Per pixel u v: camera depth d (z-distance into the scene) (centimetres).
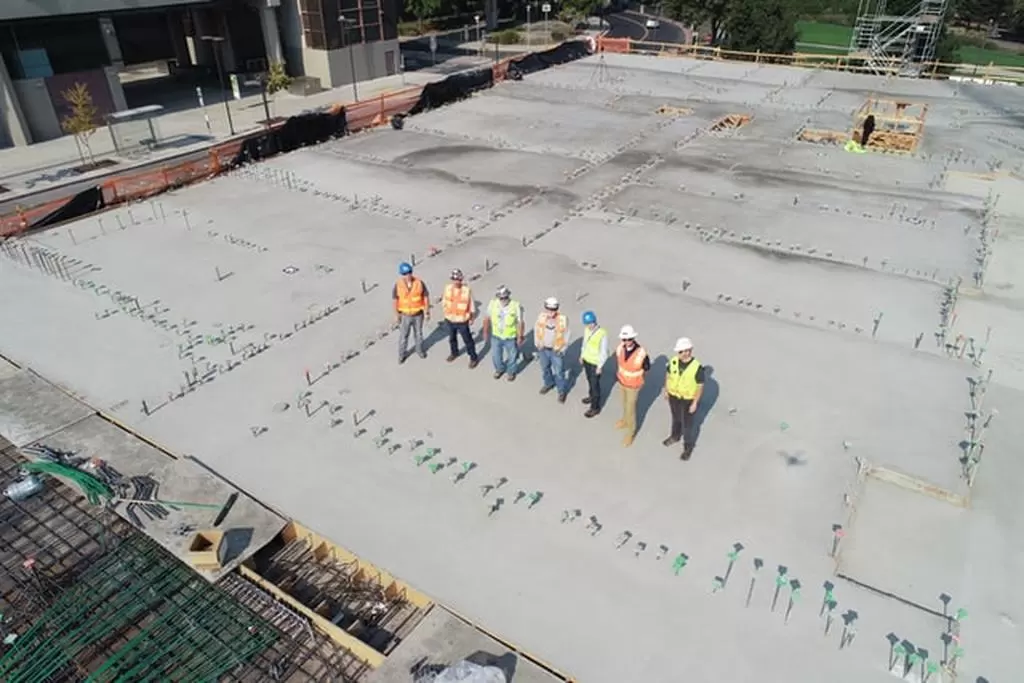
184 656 543
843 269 1097
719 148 1670
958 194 1376
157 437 765
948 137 1745
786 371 859
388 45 3138
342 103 2706
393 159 1614
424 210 1328
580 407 808
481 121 1917
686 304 1002
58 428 767
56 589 602
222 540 611
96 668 536
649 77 2439
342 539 641
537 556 624
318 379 859
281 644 553
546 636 553
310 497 688
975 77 2514
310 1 2820
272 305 1016
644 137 1759
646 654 539
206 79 3045
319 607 587
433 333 952
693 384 680
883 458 724
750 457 731
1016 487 687
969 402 803
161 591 596
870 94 2092
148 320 981
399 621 580
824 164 1555
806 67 2623
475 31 4397
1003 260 1120
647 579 601
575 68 2591
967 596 581
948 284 1051
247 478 710
